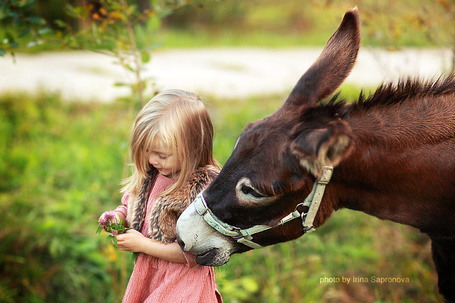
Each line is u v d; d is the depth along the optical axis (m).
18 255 5.16
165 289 2.72
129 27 4.12
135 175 2.95
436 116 2.76
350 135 2.24
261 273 5.02
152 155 2.75
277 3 24.14
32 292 4.85
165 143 2.68
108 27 4.15
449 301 3.48
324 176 2.59
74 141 7.79
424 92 2.86
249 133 2.65
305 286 4.89
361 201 2.81
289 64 14.42
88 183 6.37
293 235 2.75
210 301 2.86
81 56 14.25
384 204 2.79
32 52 14.02
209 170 2.82
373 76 11.00
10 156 7.12
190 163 2.76
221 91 10.82
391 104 2.79
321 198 2.64
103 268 4.96
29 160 6.97
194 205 2.67
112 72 12.31
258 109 8.79
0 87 10.23
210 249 2.71
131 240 2.72
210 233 2.70
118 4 3.96
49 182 6.49
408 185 2.73
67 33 4.12
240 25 22.88
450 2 5.72
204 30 21.16
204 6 4.31
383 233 5.80
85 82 11.18
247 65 14.26
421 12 5.59
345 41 2.66
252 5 23.31
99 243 5.06
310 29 21.08
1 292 4.72
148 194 2.90
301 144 2.28
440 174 2.71
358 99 2.81
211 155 2.93
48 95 9.66
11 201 5.88
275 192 2.57
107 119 8.62
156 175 2.94
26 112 8.71
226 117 8.32
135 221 2.88
